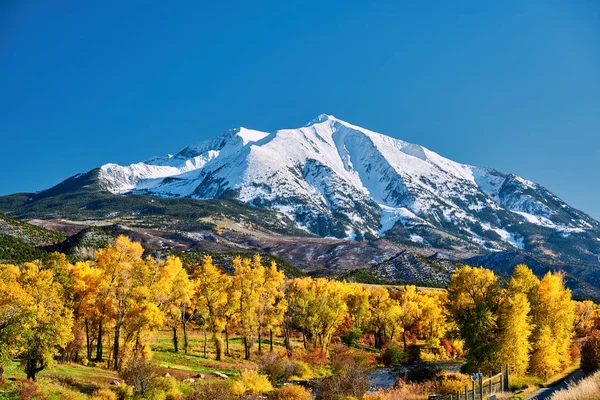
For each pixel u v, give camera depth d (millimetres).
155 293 52156
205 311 63125
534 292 53094
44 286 37281
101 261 49531
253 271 64938
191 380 44750
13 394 31312
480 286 51094
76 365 46469
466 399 29031
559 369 49312
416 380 51438
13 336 31969
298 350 71062
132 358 42531
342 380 43719
